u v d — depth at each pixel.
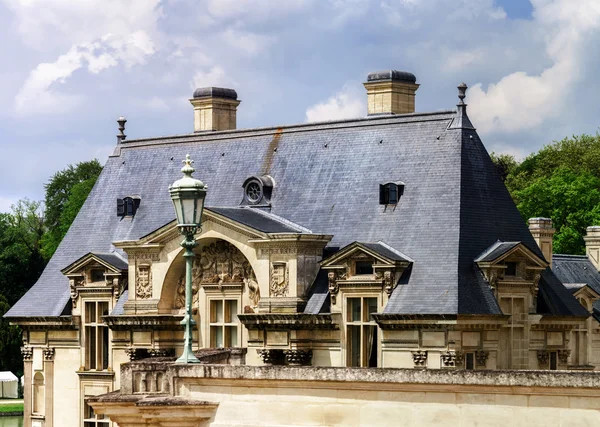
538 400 37.50
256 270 75.25
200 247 78.62
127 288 82.81
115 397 43.91
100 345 83.94
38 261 168.50
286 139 82.38
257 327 75.06
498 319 69.81
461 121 75.19
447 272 70.19
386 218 74.62
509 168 168.62
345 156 78.88
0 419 125.50
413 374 39.06
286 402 41.22
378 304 71.50
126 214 86.81
